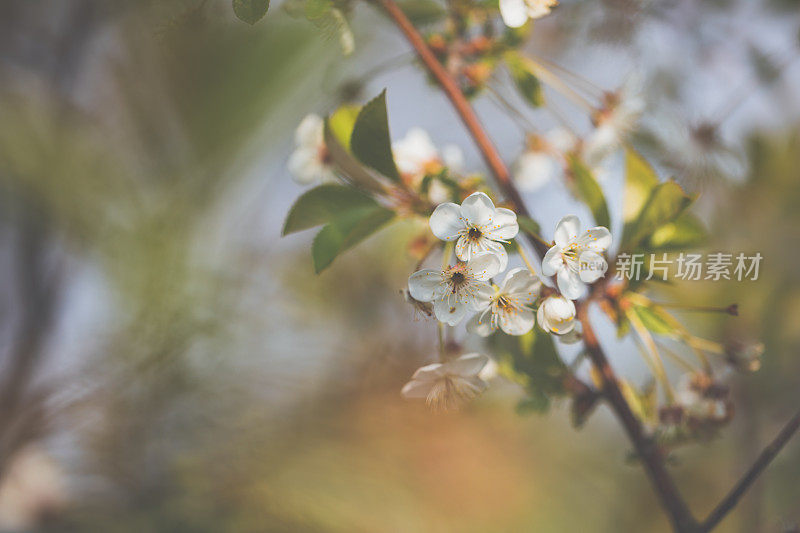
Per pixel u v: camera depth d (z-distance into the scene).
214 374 0.89
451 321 0.70
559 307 0.70
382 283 1.02
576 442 1.18
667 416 0.74
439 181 0.73
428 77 0.78
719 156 0.88
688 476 1.22
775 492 1.08
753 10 0.98
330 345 0.94
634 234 0.73
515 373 0.75
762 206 0.94
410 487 0.90
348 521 0.88
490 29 0.78
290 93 0.89
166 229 0.88
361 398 0.93
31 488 0.90
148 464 0.90
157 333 0.87
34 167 0.86
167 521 0.87
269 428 0.90
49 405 0.89
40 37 1.19
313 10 0.72
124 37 0.90
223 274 0.89
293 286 0.93
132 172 0.89
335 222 0.72
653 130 0.85
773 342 0.95
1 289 1.05
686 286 0.90
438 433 0.92
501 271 0.70
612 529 1.14
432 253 0.77
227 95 0.88
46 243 0.96
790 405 1.06
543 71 0.80
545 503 1.03
